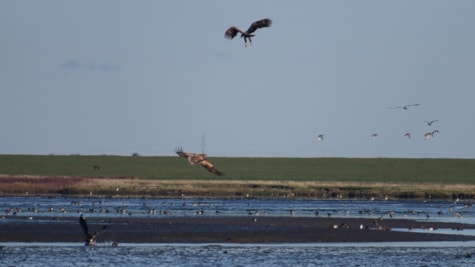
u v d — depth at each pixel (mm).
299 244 56094
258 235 59812
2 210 80000
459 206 100812
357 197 119125
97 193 116625
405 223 71688
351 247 54844
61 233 58594
